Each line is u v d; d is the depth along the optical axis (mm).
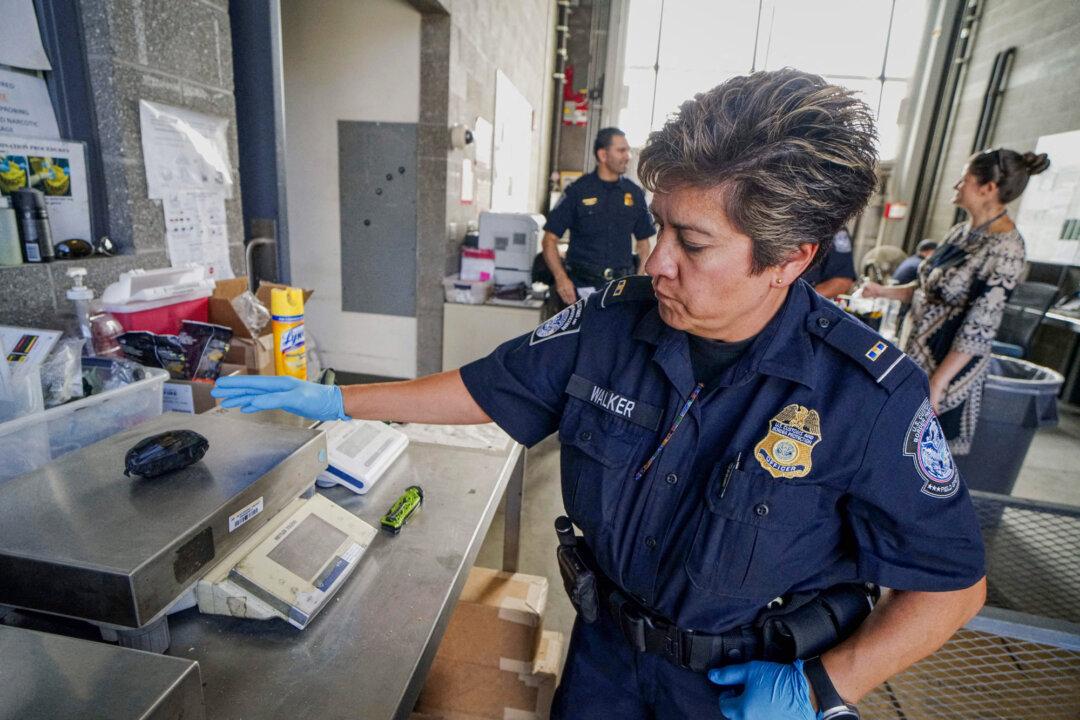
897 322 2814
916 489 595
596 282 3146
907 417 606
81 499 656
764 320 654
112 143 1314
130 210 1355
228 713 589
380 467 1066
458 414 878
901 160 6684
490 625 1227
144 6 1324
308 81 3148
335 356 3549
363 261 3363
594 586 804
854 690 637
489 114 3895
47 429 825
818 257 589
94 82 1282
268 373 1381
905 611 631
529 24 4961
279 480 769
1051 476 3215
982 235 1818
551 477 2752
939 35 6191
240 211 1734
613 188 3047
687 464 682
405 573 812
